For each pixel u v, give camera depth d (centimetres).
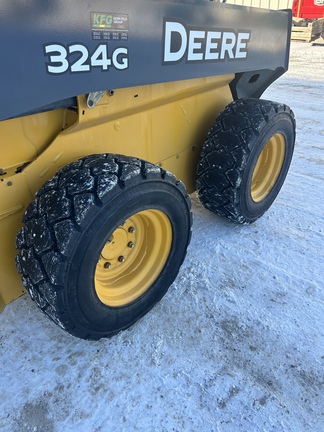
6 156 146
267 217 287
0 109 114
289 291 217
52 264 137
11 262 162
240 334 190
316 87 724
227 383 167
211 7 178
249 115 228
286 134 260
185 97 219
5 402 158
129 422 152
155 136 208
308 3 1416
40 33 115
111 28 135
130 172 149
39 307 150
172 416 154
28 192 154
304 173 362
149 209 164
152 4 147
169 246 189
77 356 177
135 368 172
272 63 249
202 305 206
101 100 159
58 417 153
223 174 231
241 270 232
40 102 122
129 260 188
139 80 154
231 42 201
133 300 182
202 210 292
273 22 232
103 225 143
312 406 159
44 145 156
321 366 175
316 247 255
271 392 164
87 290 150
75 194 141
